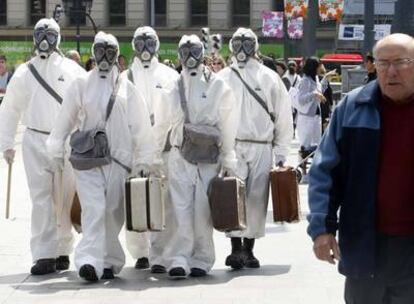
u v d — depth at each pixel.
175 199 9.48
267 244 11.37
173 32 72.69
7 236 11.82
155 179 9.16
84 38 70.94
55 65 9.77
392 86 5.32
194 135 9.39
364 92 5.46
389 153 5.39
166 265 9.65
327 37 69.75
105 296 8.62
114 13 72.31
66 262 9.93
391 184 5.38
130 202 9.12
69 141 9.46
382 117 5.41
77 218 9.73
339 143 5.48
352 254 5.45
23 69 9.79
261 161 10.16
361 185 5.41
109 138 9.31
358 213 5.44
